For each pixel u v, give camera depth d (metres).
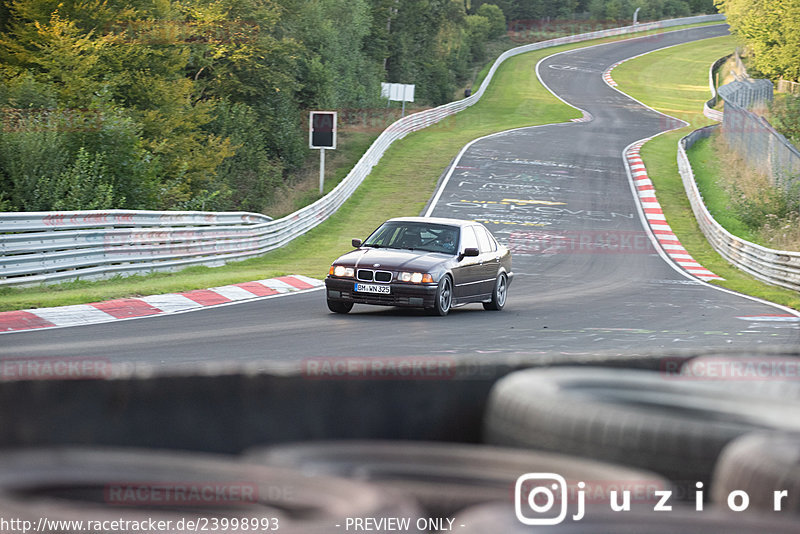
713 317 14.99
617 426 2.06
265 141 43.59
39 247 15.55
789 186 33.59
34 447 2.10
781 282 22.33
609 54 120.31
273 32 48.91
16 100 26.77
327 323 12.33
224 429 2.31
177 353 9.06
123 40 34.03
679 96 93.62
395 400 2.55
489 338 11.09
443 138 56.16
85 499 1.49
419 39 90.25
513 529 1.27
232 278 17.80
